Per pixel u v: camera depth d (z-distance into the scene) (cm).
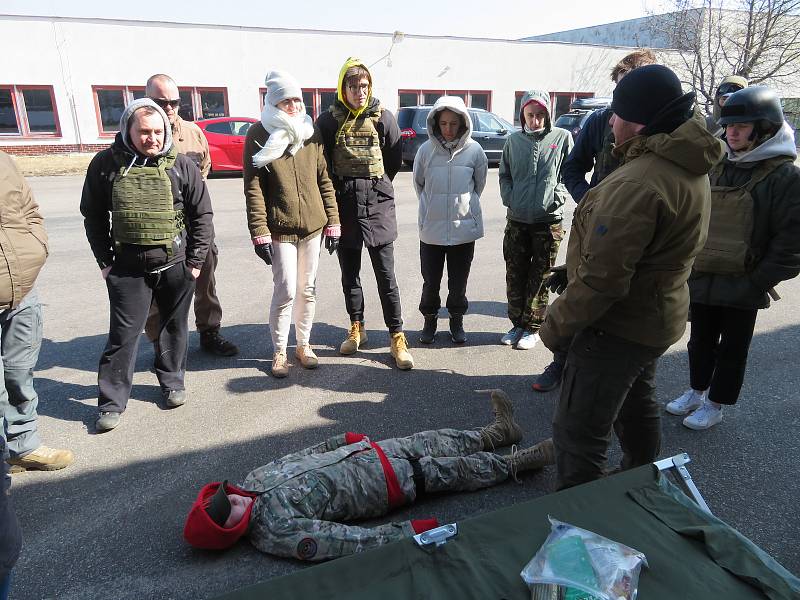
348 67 376
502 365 418
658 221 194
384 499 247
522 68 2334
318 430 329
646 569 175
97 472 291
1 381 250
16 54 1777
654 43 2355
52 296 572
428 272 437
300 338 411
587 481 227
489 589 169
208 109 2005
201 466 296
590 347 218
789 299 567
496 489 275
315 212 381
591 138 352
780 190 277
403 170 1644
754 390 375
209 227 349
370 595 169
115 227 319
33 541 243
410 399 366
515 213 417
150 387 385
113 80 1884
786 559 230
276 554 228
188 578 222
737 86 388
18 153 1842
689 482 220
